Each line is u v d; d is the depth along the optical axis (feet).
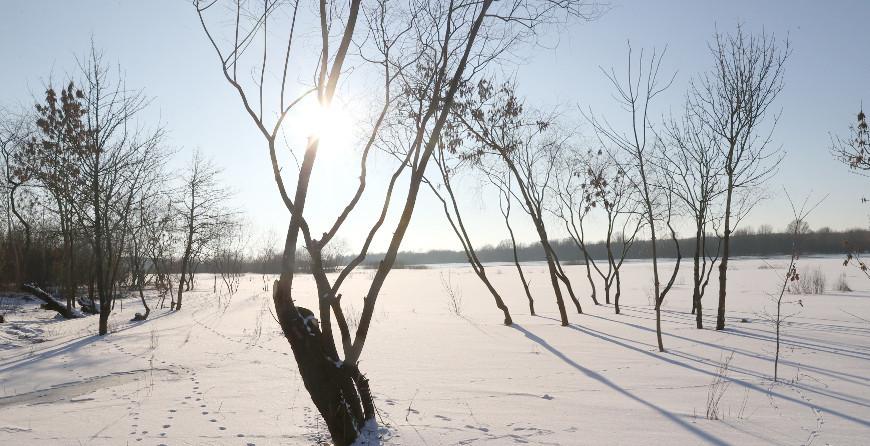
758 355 35.37
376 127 22.29
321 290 20.30
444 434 19.77
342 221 21.24
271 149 20.71
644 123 37.35
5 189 91.25
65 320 73.51
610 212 78.59
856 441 18.48
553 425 20.79
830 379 27.94
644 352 37.60
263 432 20.85
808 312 60.75
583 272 189.67
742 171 48.21
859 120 40.81
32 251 111.34
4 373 34.86
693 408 22.88
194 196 90.58
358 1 20.35
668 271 175.01
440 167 56.34
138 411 24.09
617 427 20.40
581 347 40.34
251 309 79.77
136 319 71.82
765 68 46.62
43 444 19.85
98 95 55.06
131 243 88.58
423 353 38.45
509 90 56.49
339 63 20.30
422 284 144.36
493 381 28.99
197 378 31.24
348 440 18.74
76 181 58.80
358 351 20.18
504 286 129.59
